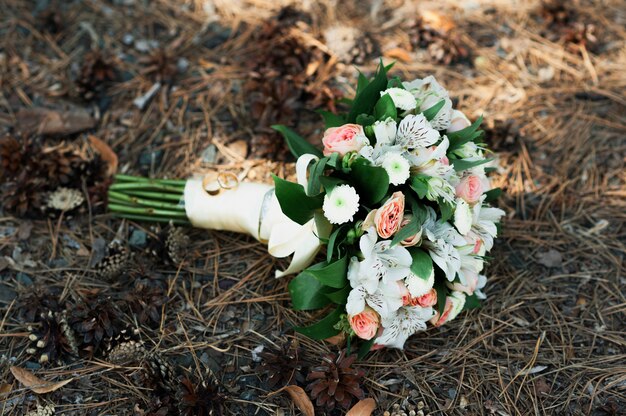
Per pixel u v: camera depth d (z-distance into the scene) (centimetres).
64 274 94
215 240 98
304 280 86
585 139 108
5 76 111
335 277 80
